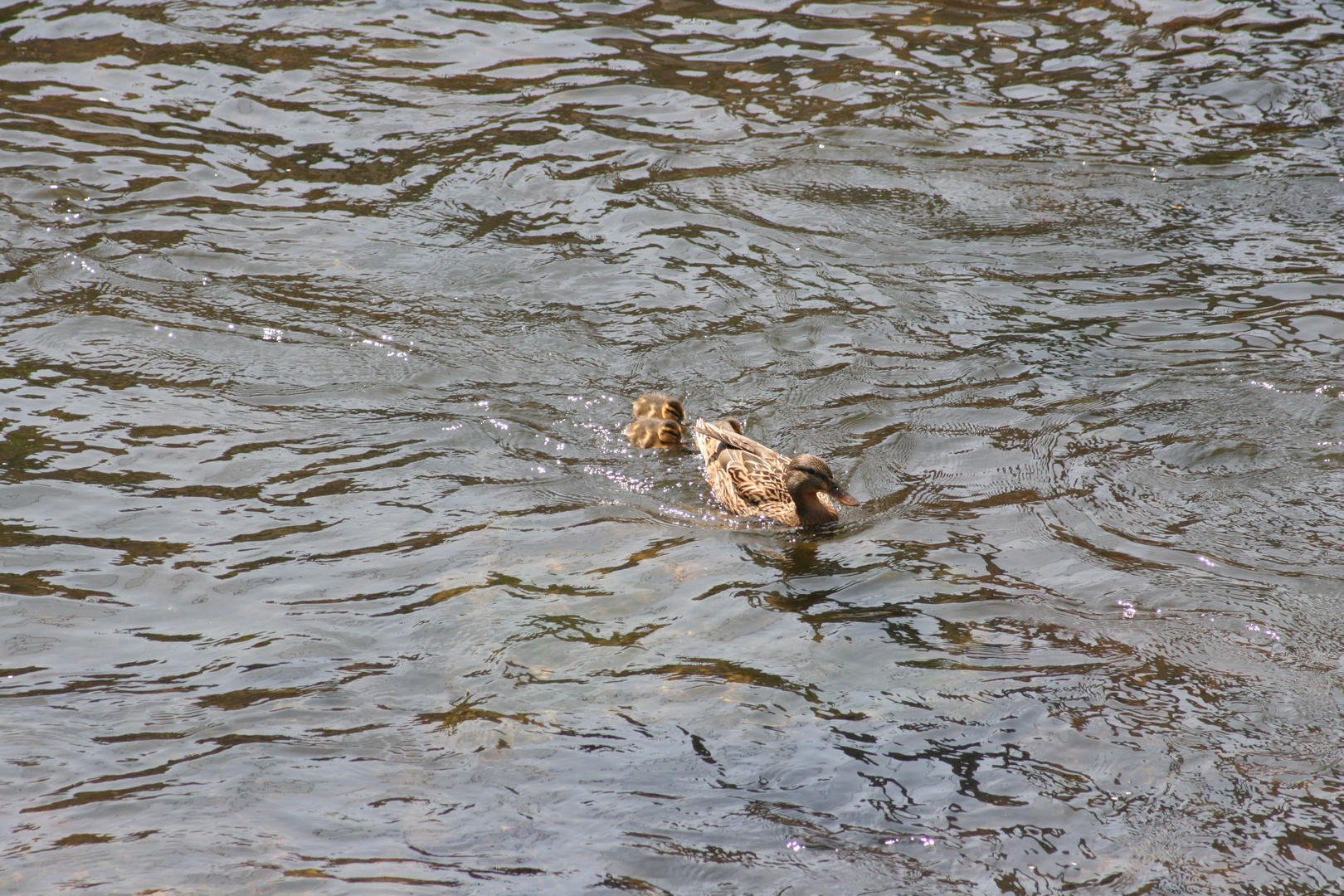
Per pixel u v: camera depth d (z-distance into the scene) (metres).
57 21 24.42
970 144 20.20
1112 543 10.83
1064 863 7.27
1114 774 7.98
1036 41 23.81
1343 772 7.93
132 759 8.09
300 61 23.33
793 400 13.78
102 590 10.06
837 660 9.27
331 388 13.88
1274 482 11.70
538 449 12.87
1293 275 16.02
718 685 8.96
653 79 22.78
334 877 7.08
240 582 10.25
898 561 10.71
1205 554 10.59
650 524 11.57
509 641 9.48
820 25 24.97
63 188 18.41
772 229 17.80
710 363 14.59
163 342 14.71
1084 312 15.45
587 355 14.78
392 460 12.48
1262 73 21.81
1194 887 7.06
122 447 12.43
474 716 8.60
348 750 8.23
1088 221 17.78
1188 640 9.38
